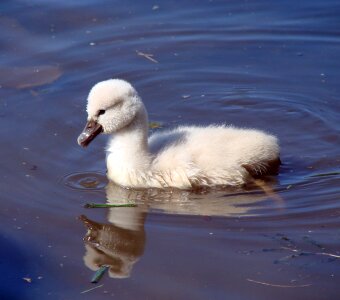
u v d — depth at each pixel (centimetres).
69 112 1416
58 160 1272
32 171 1231
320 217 1089
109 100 1199
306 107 1457
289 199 1150
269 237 1034
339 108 1445
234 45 1691
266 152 1226
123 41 1694
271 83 1541
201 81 1558
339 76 1553
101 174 1241
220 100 1492
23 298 920
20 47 1659
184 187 1201
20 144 1309
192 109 1463
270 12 1816
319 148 1321
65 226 1073
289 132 1380
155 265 974
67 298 916
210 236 1040
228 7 1838
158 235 1045
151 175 1212
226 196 1172
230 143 1227
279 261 977
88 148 1316
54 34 1714
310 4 1834
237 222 1078
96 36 1709
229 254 995
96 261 988
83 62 1606
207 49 1677
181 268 966
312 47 1672
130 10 1827
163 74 1580
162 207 1133
